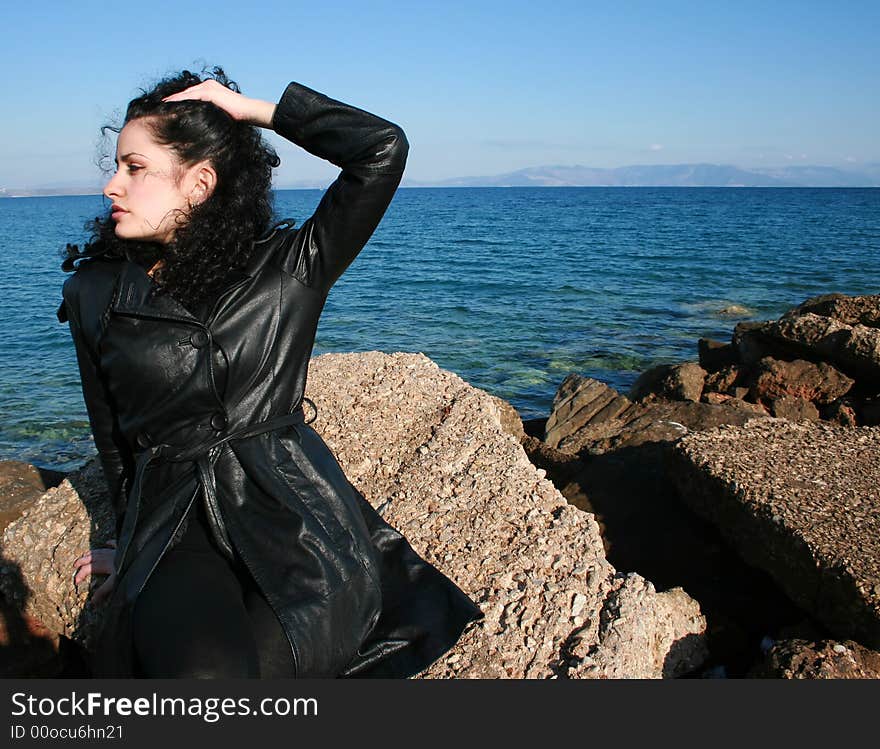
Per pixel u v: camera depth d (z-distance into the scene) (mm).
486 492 3660
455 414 4324
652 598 3160
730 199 164125
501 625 2900
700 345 10594
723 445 5043
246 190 2174
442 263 37125
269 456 2080
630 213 97312
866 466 4734
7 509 4680
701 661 3592
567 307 22422
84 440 9906
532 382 13438
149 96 2135
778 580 4012
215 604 1813
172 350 2016
